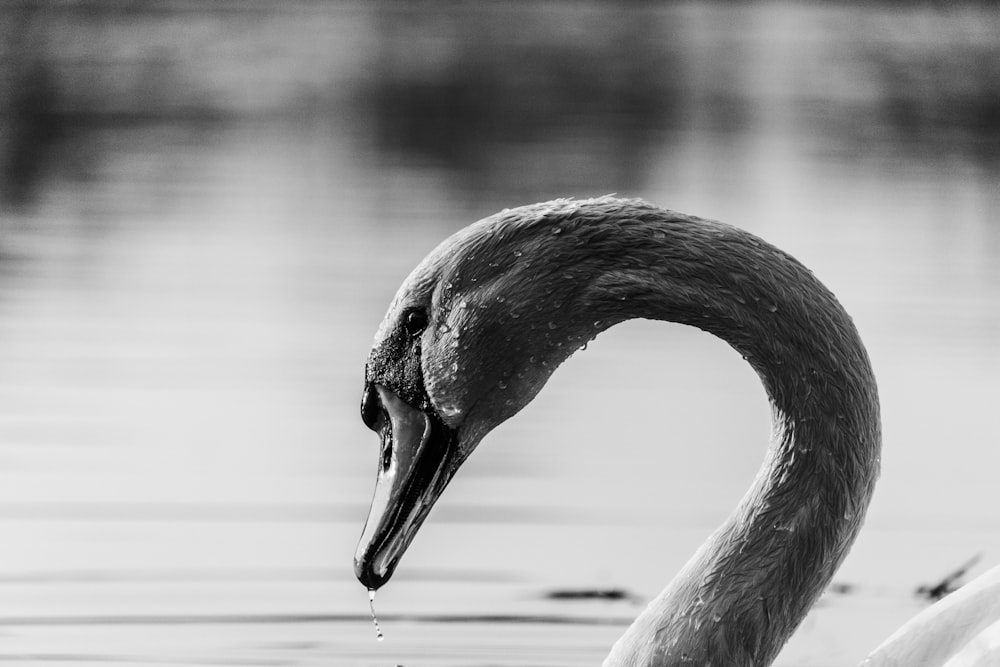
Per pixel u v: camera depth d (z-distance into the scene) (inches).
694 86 1405.0
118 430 455.8
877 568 372.5
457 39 1753.2
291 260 676.1
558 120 1186.6
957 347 533.3
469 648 330.0
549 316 229.3
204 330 563.5
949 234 735.7
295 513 400.2
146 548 374.9
